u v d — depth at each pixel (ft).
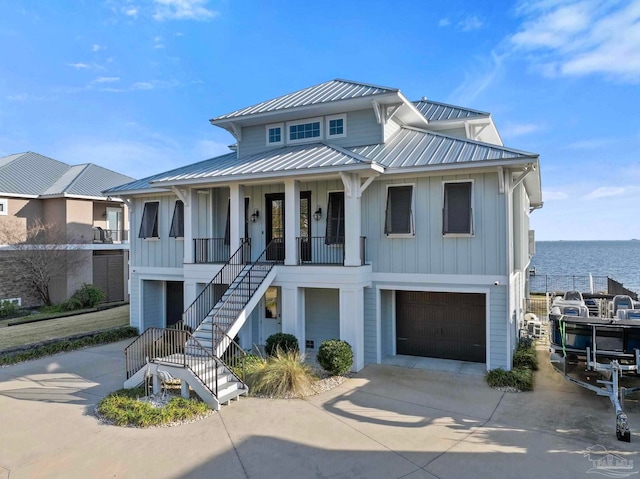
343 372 35.24
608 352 28.50
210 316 37.58
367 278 39.19
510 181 36.24
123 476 20.01
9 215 72.95
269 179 39.93
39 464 21.24
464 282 36.76
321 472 20.18
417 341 42.24
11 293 70.64
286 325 39.73
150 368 30.94
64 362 41.19
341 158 38.01
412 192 38.55
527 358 36.76
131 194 54.19
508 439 23.67
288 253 40.04
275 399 30.22
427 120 50.14
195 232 45.73
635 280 127.85
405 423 25.98
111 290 81.20
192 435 24.40
